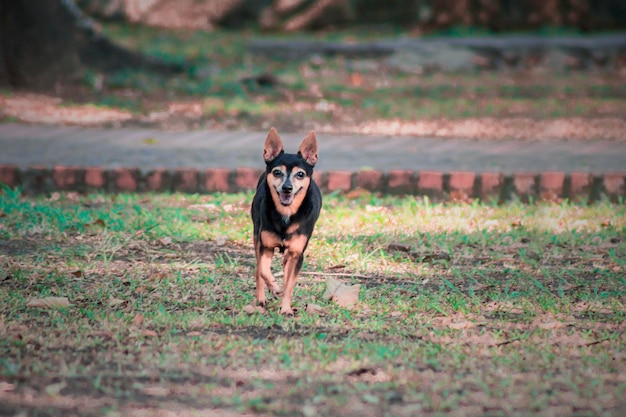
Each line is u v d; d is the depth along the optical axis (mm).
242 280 9836
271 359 7258
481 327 8312
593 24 43125
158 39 38344
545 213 13500
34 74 25500
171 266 10273
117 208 13062
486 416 6156
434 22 43375
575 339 7945
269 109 23984
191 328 8055
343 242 11477
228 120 22328
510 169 16266
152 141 18891
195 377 6844
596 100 26141
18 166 14930
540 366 7184
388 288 9641
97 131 20234
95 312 8375
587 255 11289
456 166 16562
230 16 43438
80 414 6086
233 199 14148
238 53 35469
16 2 25250
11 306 8500
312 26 43281
